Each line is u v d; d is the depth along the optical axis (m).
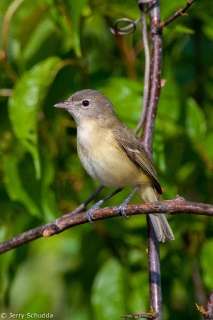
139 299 11.49
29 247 12.88
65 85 12.60
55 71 11.55
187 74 13.59
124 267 11.76
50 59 11.62
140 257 12.41
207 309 8.20
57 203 12.14
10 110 11.23
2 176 12.30
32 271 14.76
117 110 11.51
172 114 11.47
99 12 11.91
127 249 12.31
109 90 11.59
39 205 11.39
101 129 11.40
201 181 12.09
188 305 12.59
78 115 11.68
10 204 12.20
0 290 11.77
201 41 13.49
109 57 12.88
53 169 11.62
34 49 12.74
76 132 12.90
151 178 11.00
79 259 13.11
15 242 10.16
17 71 12.83
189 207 8.35
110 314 11.32
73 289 13.09
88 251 12.56
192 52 13.90
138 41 13.05
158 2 10.73
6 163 11.60
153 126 10.69
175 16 10.34
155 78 10.64
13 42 12.88
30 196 11.41
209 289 11.52
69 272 13.10
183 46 13.55
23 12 12.65
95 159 11.34
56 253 14.37
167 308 11.91
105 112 11.62
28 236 10.09
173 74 12.88
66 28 11.41
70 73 12.41
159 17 10.70
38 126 12.19
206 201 12.12
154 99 10.63
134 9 11.76
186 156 12.04
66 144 12.80
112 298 11.42
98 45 13.04
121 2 11.70
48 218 11.36
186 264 12.02
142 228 11.95
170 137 12.06
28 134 11.07
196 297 12.26
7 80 12.80
